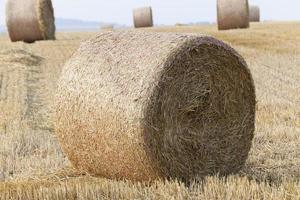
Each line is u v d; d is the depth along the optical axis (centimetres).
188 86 852
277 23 5366
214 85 885
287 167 918
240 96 919
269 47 2984
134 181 852
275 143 1089
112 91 831
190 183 830
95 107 848
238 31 3950
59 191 768
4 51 2692
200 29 4456
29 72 2247
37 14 3162
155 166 818
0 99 1705
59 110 902
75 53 912
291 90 1758
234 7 3656
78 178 897
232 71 904
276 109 1459
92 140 866
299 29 4153
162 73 811
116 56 862
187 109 850
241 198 727
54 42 3422
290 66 2303
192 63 853
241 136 923
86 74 873
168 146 830
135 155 818
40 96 1780
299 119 1334
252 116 934
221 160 899
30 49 2997
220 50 883
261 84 1889
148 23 5019
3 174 950
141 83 810
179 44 833
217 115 894
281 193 723
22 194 776
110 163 859
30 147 1136
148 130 802
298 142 1091
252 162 962
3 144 1151
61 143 923
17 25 3183
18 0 3175
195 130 866
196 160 870
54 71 2302
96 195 764
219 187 755
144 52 841
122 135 820
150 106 802
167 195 742
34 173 941
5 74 2188
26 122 1388
